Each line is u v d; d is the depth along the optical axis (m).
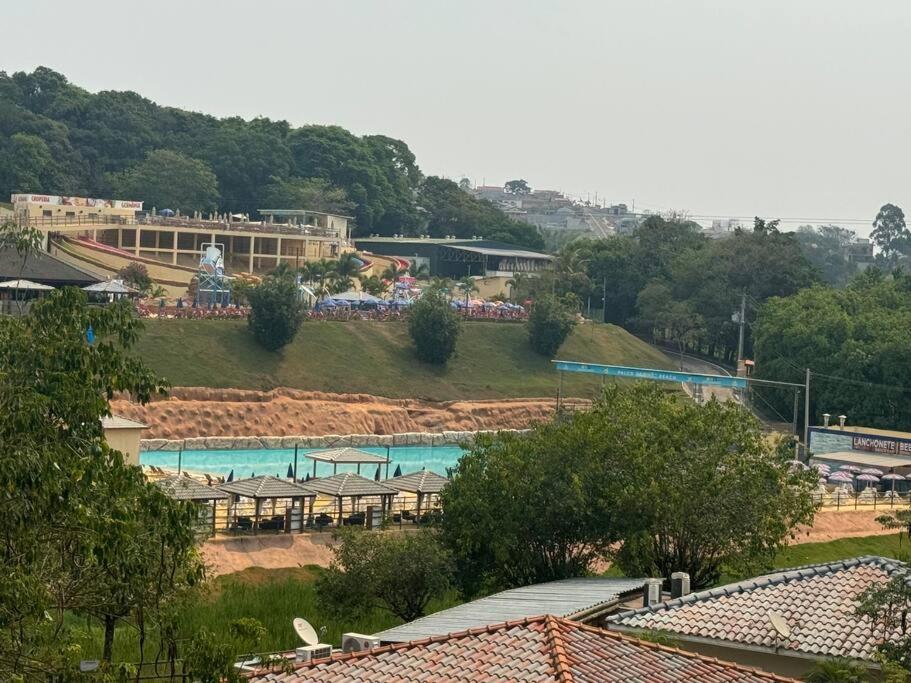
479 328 186.50
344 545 62.31
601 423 66.06
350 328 174.38
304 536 79.12
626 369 137.88
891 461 121.00
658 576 63.53
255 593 64.06
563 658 29.12
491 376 176.00
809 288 195.50
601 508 63.41
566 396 176.25
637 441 65.06
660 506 61.88
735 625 39.97
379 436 153.75
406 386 166.62
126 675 27.66
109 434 78.19
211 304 174.88
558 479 63.75
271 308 159.75
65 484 26.45
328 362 164.50
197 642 28.44
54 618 29.83
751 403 168.75
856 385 153.25
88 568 29.47
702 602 41.53
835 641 38.84
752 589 42.09
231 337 160.12
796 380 159.38
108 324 30.91
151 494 28.77
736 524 62.84
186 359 152.62
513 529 62.53
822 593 41.47
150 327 155.38
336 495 81.69
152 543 30.47
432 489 86.19
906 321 162.38
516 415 168.62
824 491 101.62
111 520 26.78
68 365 29.14
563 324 185.38
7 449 26.06
